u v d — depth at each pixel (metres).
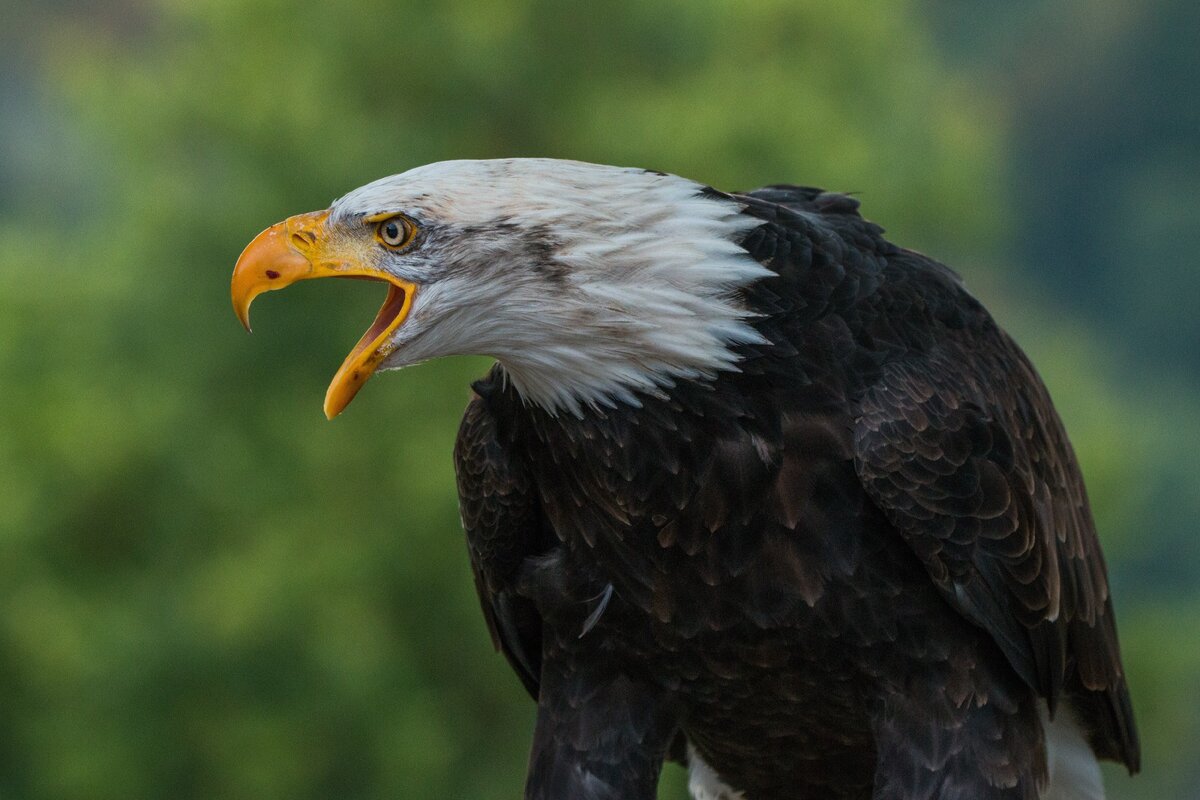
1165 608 23.05
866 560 4.32
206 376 17.23
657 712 4.77
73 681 15.95
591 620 4.62
